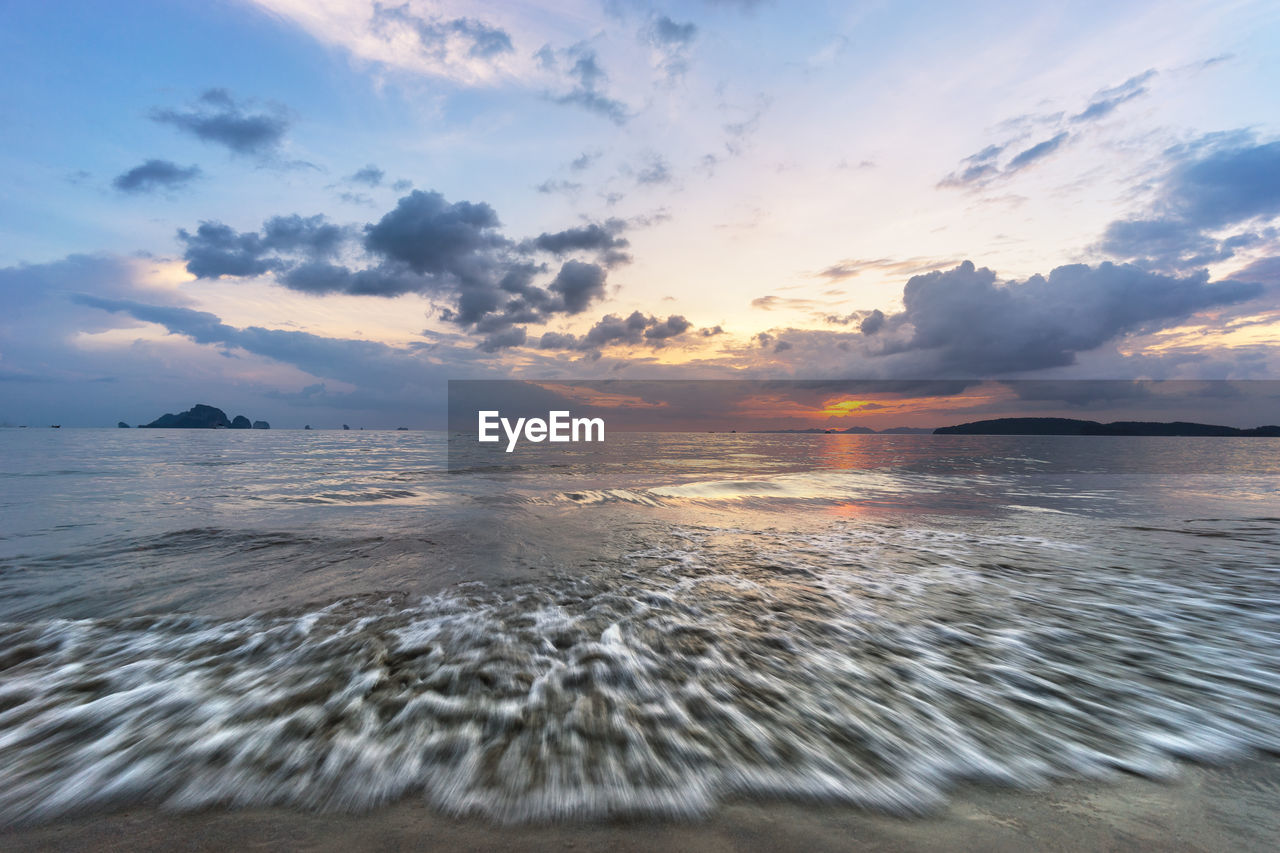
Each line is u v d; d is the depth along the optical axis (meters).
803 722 2.15
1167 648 2.97
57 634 3.05
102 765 1.81
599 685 2.47
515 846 1.48
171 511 7.56
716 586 4.21
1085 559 5.21
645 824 1.57
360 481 12.09
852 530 6.79
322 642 2.96
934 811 1.63
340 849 1.46
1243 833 1.53
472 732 2.04
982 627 3.30
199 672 2.56
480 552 5.26
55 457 19.30
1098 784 1.77
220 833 1.51
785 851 1.47
